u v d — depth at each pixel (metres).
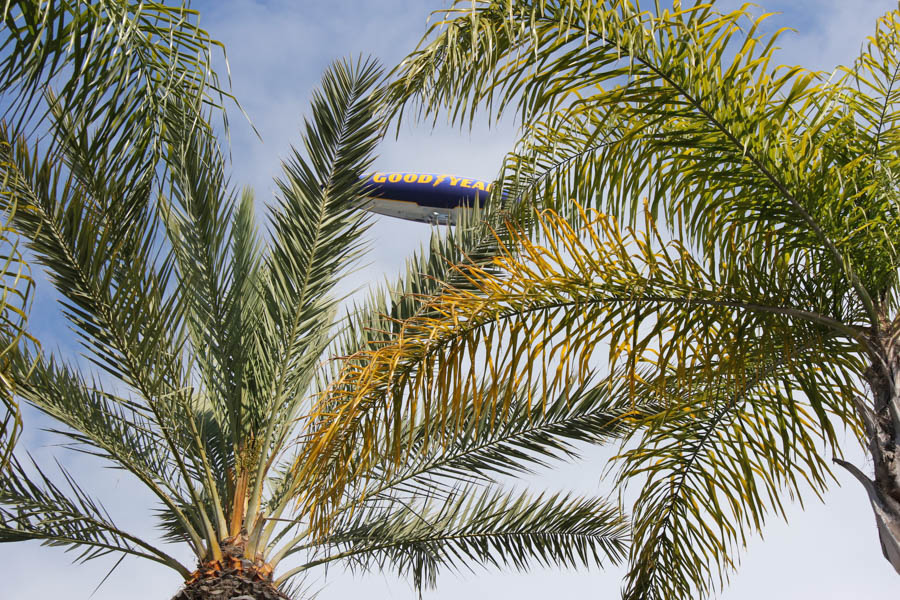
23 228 4.43
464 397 3.10
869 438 3.63
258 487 6.11
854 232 3.47
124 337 4.89
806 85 3.20
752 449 4.02
